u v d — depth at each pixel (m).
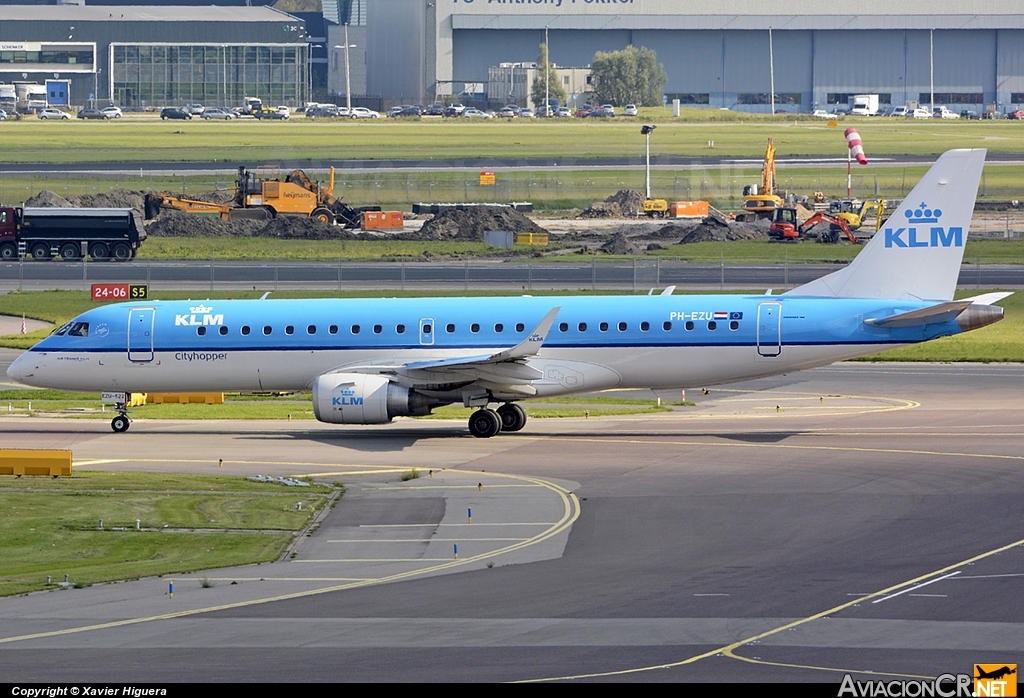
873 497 143.62
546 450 178.88
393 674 83.44
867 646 89.88
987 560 115.25
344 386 186.50
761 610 100.31
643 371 190.50
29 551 125.25
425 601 104.62
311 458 175.12
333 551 124.31
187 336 198.25
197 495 148.75
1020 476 153.62
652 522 134.25
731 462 166.62
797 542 124.25
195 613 101.44
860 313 186.25
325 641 92.38
